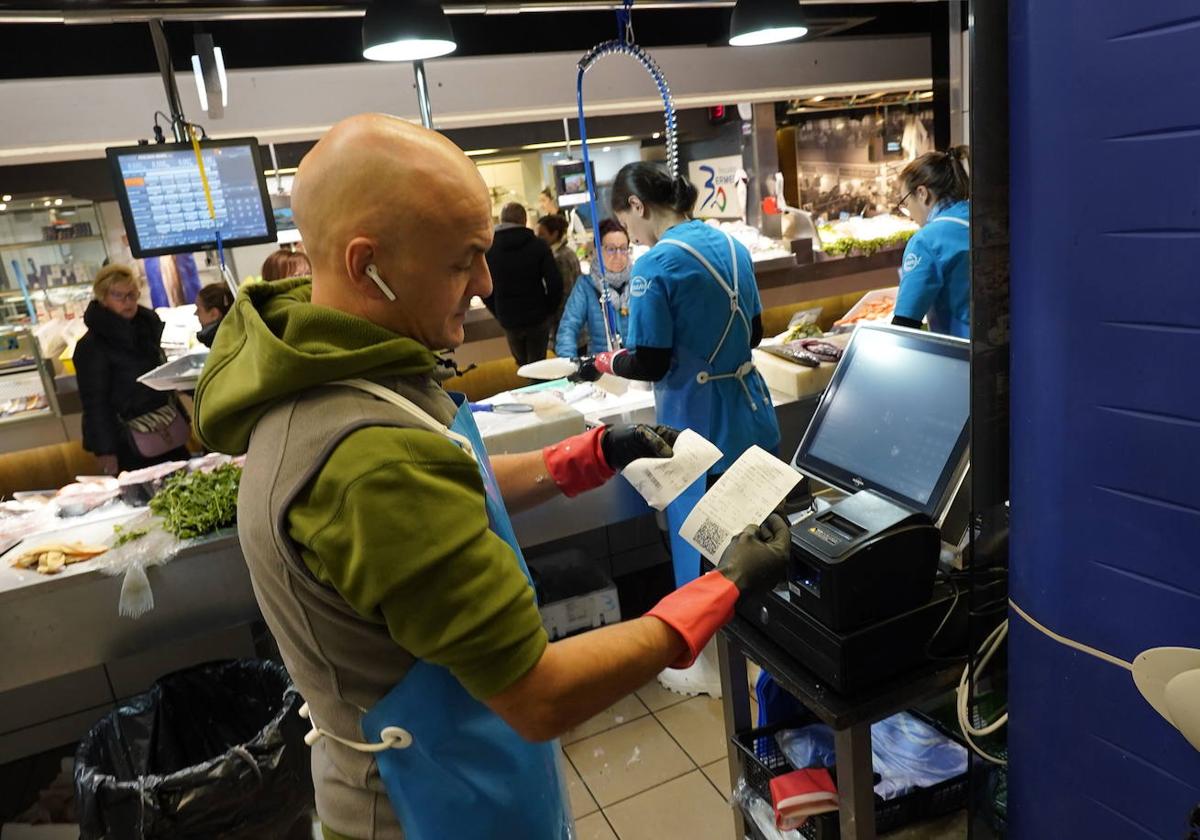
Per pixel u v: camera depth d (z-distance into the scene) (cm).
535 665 88
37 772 250
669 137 238
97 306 351
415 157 90
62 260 468
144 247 286
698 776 231
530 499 134
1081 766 107
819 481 167
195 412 104
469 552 86
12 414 383
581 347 412
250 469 94
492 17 486
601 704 93
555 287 434
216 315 370
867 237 525
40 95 351
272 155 474
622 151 629
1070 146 90
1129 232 87
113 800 163
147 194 282
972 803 137
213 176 291
